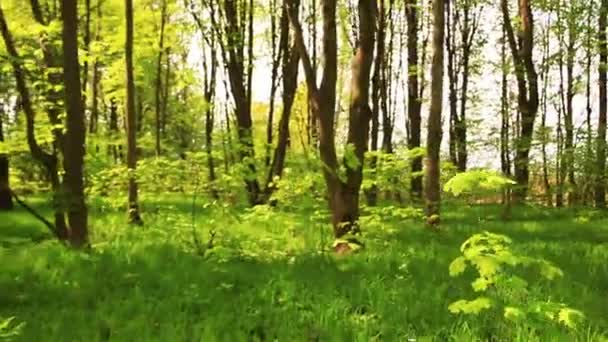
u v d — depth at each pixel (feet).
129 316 20.86
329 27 37.27
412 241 38.70
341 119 115.24
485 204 82.28
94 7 69.46
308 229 43.52
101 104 103.50
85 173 59.31
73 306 22.16
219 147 42.65
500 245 16.94
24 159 51.55
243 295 23.54
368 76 37.86
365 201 72.49
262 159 51.49
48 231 44.62
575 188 69.41
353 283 25.11
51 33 44.68
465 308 17.48
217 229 40.06
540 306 17.61
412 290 23.73
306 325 19.94
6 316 20.68
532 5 73.36
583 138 63.46
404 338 18.39
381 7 73.41
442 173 55.98
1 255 31.71
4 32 38.60
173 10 80.23
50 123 47.21
